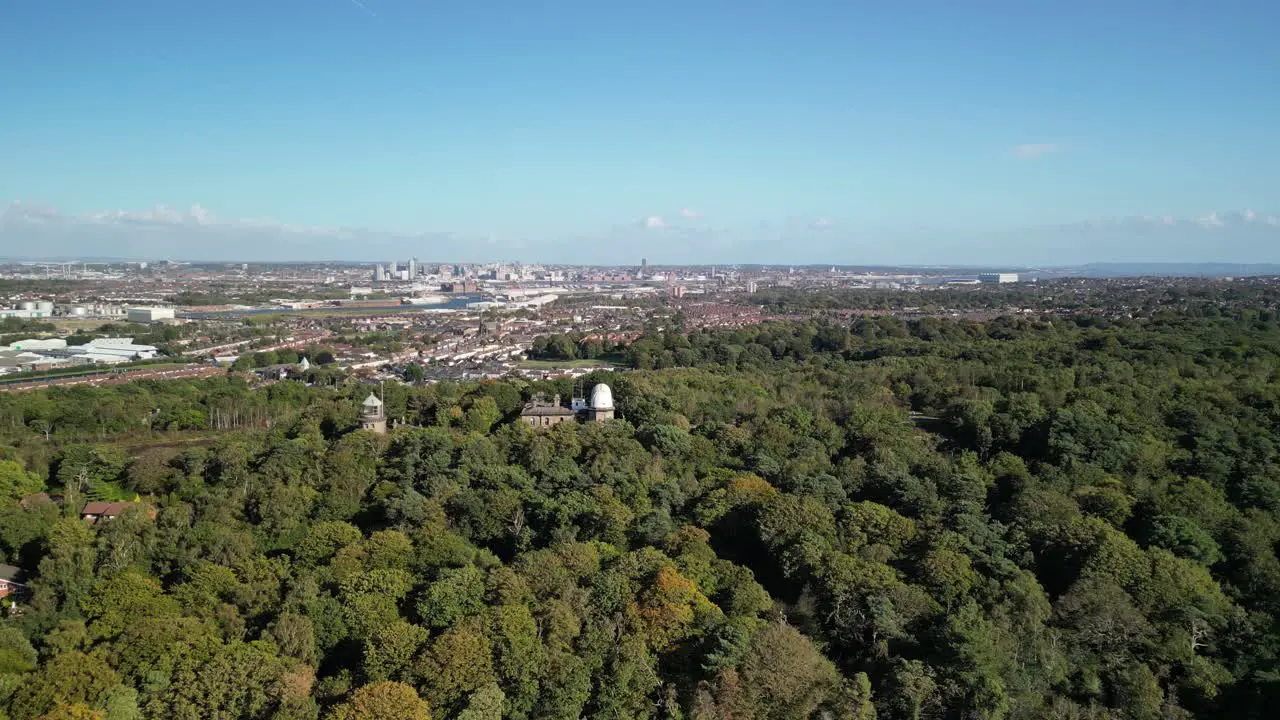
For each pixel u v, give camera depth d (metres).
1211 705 157.50
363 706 137.25
